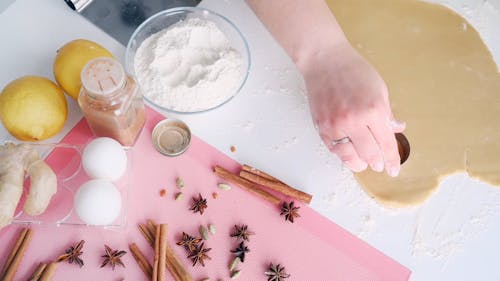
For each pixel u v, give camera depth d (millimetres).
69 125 661
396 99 703
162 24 704
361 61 642
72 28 706
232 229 630
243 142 668
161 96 653
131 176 645
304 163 664
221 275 609
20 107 583
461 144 680
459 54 735
